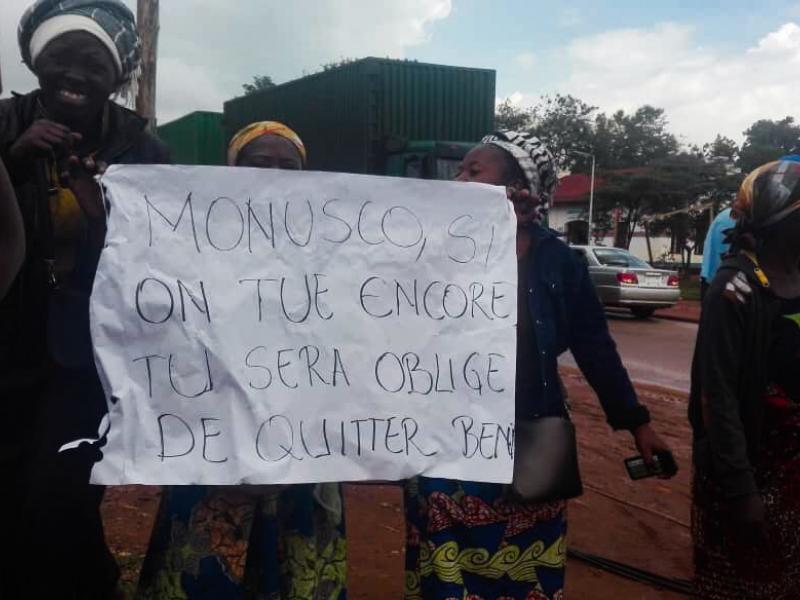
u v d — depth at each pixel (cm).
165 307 193
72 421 212
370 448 205
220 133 1677
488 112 1260
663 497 462
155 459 190
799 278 242
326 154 1268
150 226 194
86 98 212
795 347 232
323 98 1270
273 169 202
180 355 193
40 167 207
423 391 210
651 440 246
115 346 190
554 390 235
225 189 199
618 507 443
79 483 212
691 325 1568
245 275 199
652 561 374
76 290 213
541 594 231
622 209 4575
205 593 204
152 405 191
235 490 204
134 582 307
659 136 6556
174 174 196
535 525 229
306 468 199
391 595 324
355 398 205
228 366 195
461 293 215
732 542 242
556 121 6500
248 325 198
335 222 206
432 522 221
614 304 1650
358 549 369
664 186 4291
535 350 231
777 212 231
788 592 242
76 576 221
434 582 219
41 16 211
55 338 205
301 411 200
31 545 209
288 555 216
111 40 212
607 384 244
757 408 234
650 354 1138
